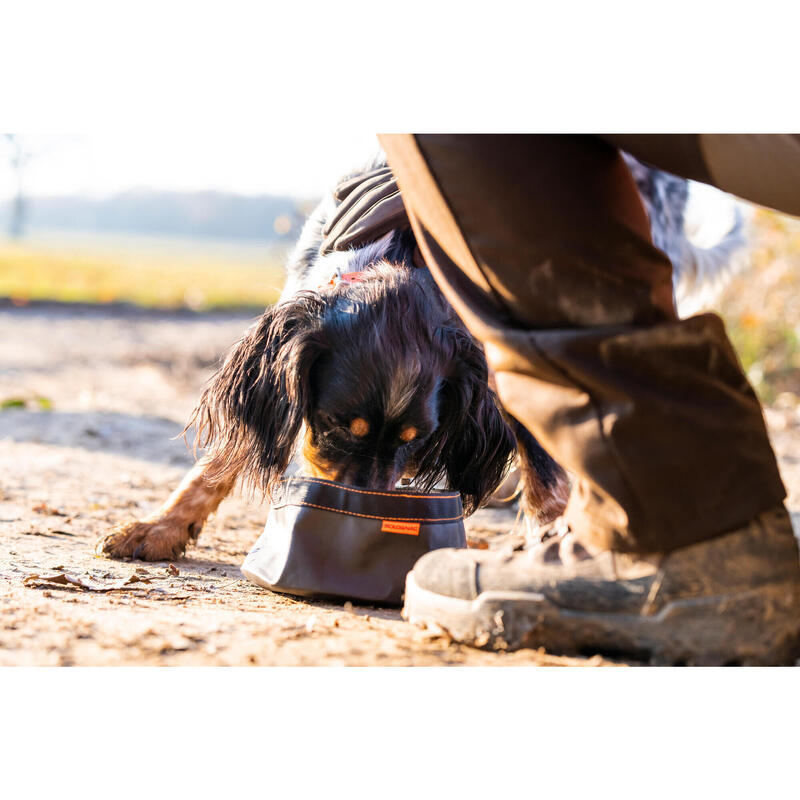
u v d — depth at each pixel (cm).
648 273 192
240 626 218
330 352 269
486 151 190
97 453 534
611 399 187
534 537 218
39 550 314
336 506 263
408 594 226
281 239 1228
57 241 3894
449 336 285
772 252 886
